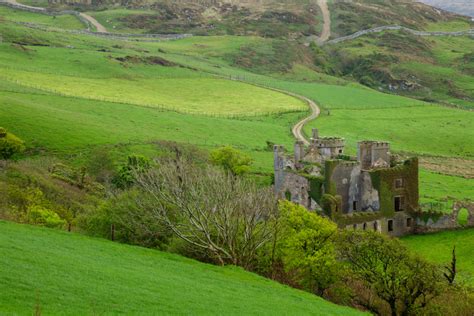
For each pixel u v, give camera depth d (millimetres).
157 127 198125
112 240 78562
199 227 74875
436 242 109375
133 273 56094
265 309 53875
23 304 40219
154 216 78000
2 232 61188
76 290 46000
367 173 117000
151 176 90438
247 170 142125
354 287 76938
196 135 193000
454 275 76625
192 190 79000
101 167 147500
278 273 82062
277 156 126125
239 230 79938
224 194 79312
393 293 69125
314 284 76438
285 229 79875
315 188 116500
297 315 54438
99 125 185875
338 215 109688
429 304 69562
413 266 69938
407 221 119250
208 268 68000
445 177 165125
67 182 129125
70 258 55688
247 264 77000
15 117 172000
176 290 53344
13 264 48281
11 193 94875
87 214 88688
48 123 174125
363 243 73562
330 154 127562
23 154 153125
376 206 116250
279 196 125438
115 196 89625
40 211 82938
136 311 44719
